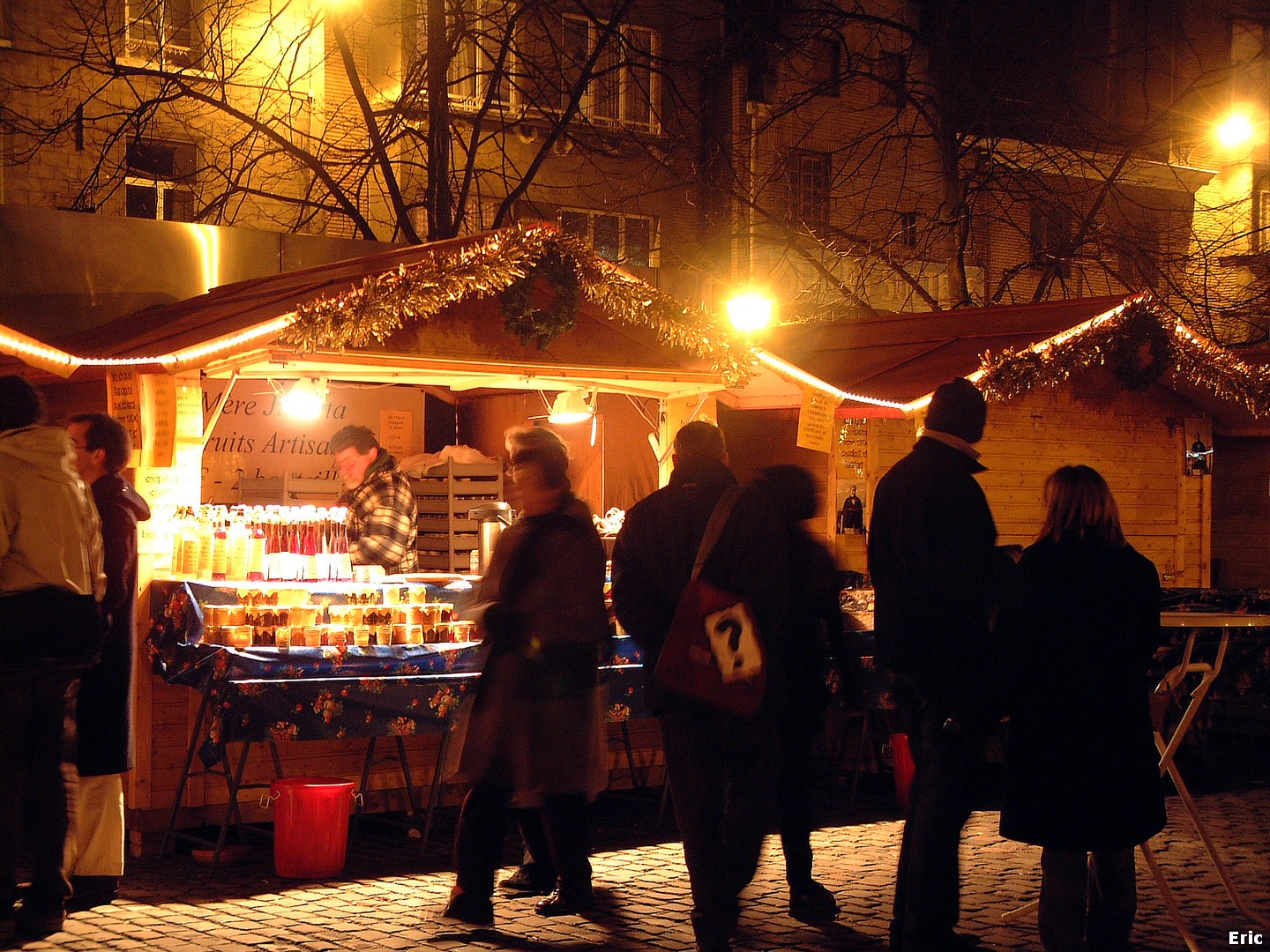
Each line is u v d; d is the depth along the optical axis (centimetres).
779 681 556
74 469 588
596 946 569
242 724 678
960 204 1869
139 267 1092
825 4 1994
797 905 612
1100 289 2553
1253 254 2220
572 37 2202
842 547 1180
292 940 573
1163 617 623
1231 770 1039
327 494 1209
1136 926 600
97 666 623
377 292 755
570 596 594
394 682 718
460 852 591
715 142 2097
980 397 543
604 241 2241
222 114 1889
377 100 2023
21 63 1766
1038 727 506
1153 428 1291
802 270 2291
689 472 559
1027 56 2062
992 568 522
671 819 838
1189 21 2594
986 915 620
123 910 625
